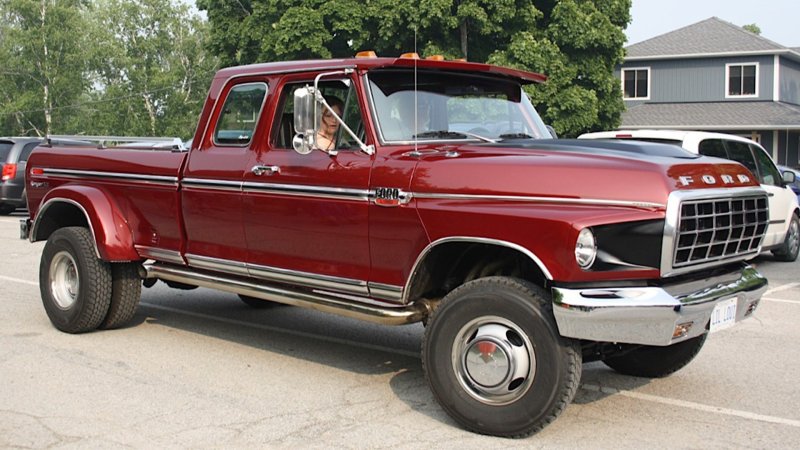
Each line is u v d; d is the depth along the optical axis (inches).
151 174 270.2
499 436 192.7
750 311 210.1
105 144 310.3
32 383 235.6
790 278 456.8
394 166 209.9
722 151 450.6
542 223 182.4
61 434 194.5
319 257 227.8
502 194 191.0
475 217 192.2
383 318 211.3
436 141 223.8
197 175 256.5
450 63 229.0
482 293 190.1
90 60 2186.3
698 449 188.2
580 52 1146.7
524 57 1070.4
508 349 186.7
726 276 204.7
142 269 285.9
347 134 223.5
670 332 177.6
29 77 2159.2
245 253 247.4
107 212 280.1
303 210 227.9
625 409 217.3
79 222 312.2
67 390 229.5
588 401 224.1
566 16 1117.7
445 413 209.0
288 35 1087.6
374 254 214.5
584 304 175.5
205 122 259.6
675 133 436.8
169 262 276.2
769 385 241.4
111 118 2171.5
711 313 189.0
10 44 2132.1
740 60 1451.8
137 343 284.5
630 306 175.0
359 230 215.9
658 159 190.9
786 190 514.3
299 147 215.5
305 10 1088.8
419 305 214.4
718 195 191.2
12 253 518.3
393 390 232.5
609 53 1163.3
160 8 2194.9
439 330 196.7
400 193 206.1
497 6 1063.6
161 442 189.8
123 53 2192.4
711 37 1502.2
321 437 193.8
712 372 255.9
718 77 1471.5
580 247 178.4
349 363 261.7
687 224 182.5
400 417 208.5
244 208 243.4
